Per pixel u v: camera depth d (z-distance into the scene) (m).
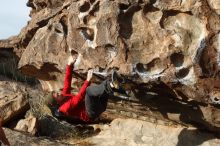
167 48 7.26
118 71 7.55
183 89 7.32
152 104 8.24
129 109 8.98
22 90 12.24
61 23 8.70
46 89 10.33
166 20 7.40
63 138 9.81
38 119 10.26
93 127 9.95
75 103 7.27
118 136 9.23
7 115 10.02
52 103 7.41
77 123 10.21
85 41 8.03
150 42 7.43
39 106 10.70
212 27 7.03
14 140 8.88
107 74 7.70
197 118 7.91
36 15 10.19
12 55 14.30
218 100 7.15
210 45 7.02
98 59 7.81
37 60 9.05
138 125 9.14
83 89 7.26
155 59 7.36
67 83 7.55
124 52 7.51
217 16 7.04
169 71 7.27
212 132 8.20
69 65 7.63
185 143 8.31
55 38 8.77
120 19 7.59
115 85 6.93
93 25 7.97
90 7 8.02
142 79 7.46
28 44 9.80
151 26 7.44
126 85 7.67
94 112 7.25
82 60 8.04
